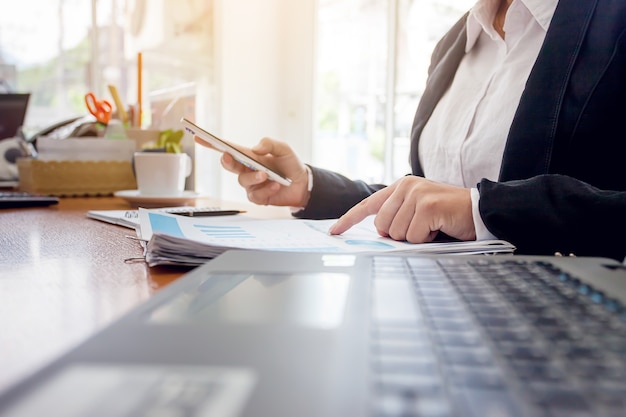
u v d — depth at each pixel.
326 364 0.15
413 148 1.07
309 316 0.21
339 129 2.84
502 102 0.84
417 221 0.51
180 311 0.22
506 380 0.14
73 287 0.37
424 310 0.21
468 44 0.98
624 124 0.67
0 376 0.21
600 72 0.67
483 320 0.20
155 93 1.68
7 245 0.57
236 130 2.78
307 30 2.90
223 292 0.26
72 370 0.15
